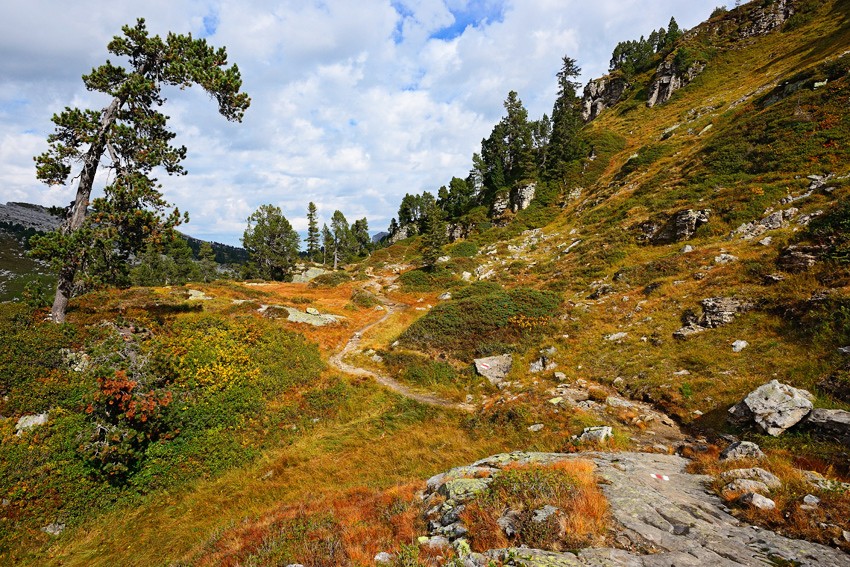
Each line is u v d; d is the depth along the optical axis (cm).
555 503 634
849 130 3122
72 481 1272
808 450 941
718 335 1806
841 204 2019
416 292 5278
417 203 11681
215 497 1408
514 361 2384
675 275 2616
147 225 1844
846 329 1353
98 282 1811
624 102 9600
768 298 1812
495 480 745
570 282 3397
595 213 5144
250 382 2006
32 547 1134
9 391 1411
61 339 1659
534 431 1569
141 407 1427
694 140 5344
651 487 776
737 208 3017
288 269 8069
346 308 4341
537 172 7950
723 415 1329
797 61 5678
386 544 687
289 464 1614
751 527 612
